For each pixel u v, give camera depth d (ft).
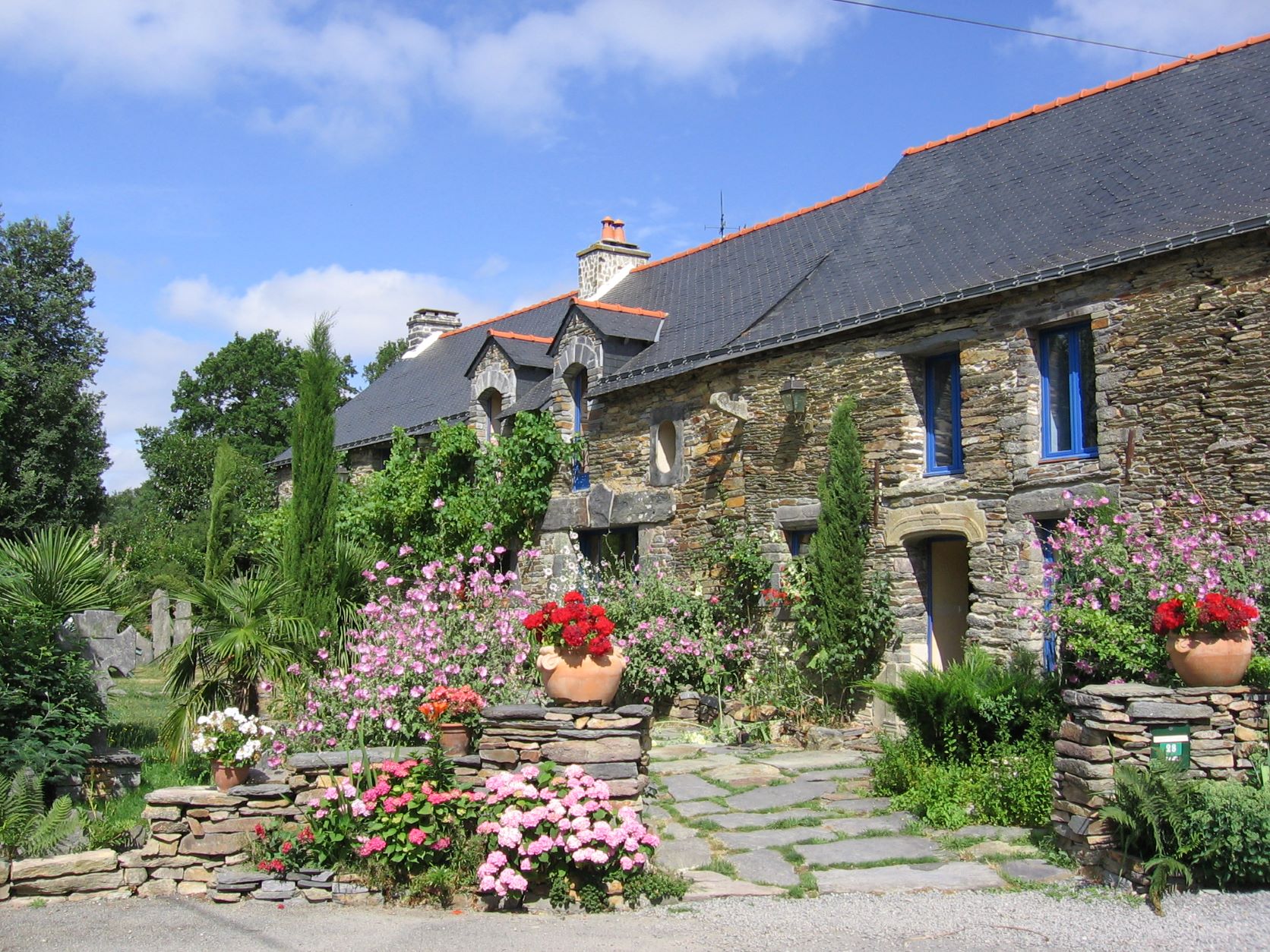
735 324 43.65
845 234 45.37
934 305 33.60
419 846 20.76
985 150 42.29
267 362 134.92
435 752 22.59
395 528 53.21
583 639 22.25
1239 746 21.57
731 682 39.99
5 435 76.64
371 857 20.74
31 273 84.38
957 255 35.96
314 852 21.18
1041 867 21.30
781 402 39.50
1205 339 27.63
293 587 34.06
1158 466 28.27
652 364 45.37
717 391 42.45
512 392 55.98
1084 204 33.73
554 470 51.31
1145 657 23.67
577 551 48.03
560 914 19.52
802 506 38.29
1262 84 33.58
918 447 35.47
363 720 25.32
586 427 49.93
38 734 25.18
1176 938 17.44
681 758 32.50
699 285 52.31
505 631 28.17
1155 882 19.04
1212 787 19.99
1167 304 28.50
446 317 86.99
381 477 54.60
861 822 24.89
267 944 17.92
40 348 82.84
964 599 36.73
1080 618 24.90
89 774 26.55
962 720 26.73
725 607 40.93
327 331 37.93
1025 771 24.36
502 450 51.75
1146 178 32.76
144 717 39.32
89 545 30.19
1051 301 31.27
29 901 20.30
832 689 36.94
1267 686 22.20
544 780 21.03
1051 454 31.55
